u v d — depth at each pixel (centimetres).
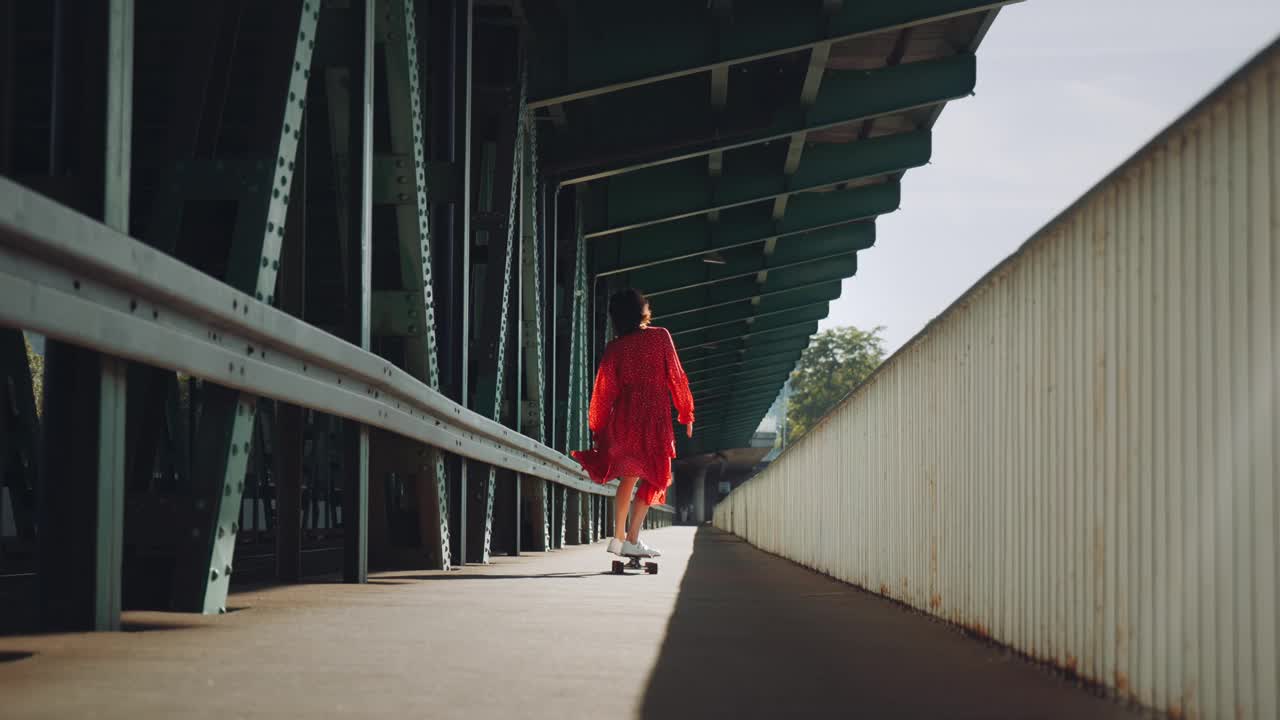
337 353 436
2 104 526
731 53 1242
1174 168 209
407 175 616
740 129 1527
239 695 223
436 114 776
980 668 285
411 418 576
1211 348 193
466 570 708
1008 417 320
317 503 1160
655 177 1812
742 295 2767
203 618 348
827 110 1581
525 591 532
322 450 1181
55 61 289
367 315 529
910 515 476
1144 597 220
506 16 1169
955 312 391
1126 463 230
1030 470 298
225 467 358
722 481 10850
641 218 1802
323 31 541
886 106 1596
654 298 2727
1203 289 196
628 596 517
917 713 219
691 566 897
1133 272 227
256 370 361
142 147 564
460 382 764
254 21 521
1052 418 279
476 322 1142
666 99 1471
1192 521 199
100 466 289
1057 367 275
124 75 294
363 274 525
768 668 280
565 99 1193
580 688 242
